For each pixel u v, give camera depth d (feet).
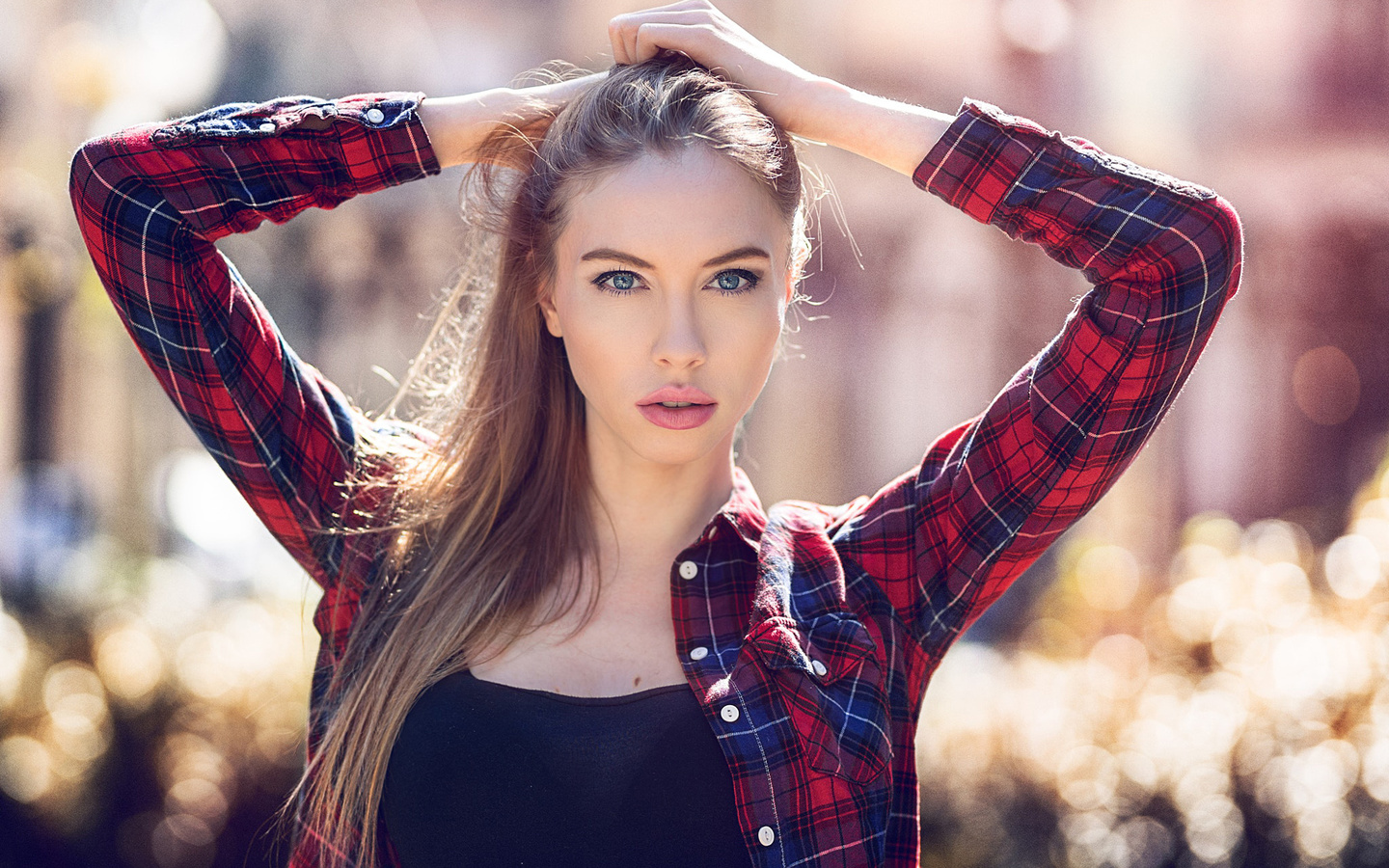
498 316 7.21
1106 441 6.53
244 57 31.91
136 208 6.82
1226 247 6.38
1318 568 15.71
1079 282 34.55
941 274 34.60
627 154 6.42
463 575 6.97
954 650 20.44
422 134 7.05
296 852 7.09
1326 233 36.60
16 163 31.53
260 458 7.15
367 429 7.61
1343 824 11.71
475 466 7.19
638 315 6.44
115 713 15.92
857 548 7.06
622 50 7.06
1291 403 36.91
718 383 6.46
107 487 36.78
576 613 6.95
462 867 6.41
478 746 6.47
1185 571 16.62
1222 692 12.93
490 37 35.42
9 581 24.71
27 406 36.35
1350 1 36.24
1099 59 36.19
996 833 13.48
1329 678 12.39
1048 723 13.70
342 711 6.82
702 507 7.14
